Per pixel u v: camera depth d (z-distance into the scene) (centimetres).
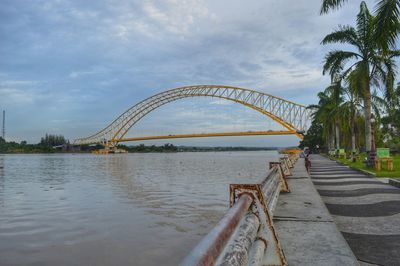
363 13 2294
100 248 969
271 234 318
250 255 247
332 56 2409
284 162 1243
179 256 895
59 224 1277
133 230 1155
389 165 1916
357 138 4450
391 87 2278
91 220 1332
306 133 11012
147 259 874
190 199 1808
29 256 919
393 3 1241
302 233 468
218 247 157
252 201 292
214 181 2875
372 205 844
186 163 7188
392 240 527
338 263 358
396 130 6500
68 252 940
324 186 1309
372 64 2333
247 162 7381
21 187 2719
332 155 5253
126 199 1886
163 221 1277
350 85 2320
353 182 1416
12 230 1194
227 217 201
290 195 805
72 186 2731
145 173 4109
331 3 1442
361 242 523
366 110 2322
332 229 489
